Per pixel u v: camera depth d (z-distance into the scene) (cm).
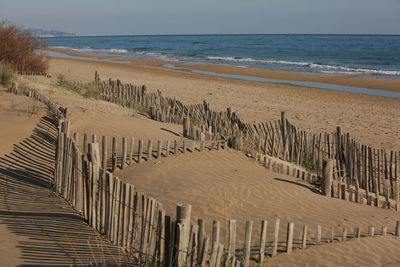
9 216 591
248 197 749
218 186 777
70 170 690
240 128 1200
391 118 1903
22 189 718
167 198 718
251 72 3938
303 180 909
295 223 662
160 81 2900
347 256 561
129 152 969
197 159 950
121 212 551
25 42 2164
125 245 547
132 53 7425
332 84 3173
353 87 3028
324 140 1125
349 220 700
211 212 676
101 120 1173
